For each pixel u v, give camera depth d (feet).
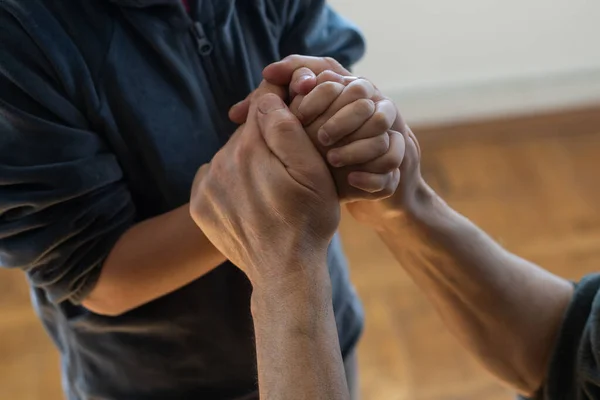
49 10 2.07
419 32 5.82
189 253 2.29
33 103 2.06
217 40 2.31
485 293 2.38
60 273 2.28
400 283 5.07
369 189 1.94
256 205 1.86
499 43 5.98
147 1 2.13
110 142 2.25
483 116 6.33
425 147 6.24
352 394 3.26
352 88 1.97
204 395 2.81
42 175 2.07
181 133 2.29
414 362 4.60
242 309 2.63
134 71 2.19
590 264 5.19
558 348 2.28
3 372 4.63
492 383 4.47
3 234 2.15
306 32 2.51
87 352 2.75
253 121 1.97
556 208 5.65
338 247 3.02
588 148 6.18
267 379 1.72
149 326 2.59
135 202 2.45
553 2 5.79
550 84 6.26
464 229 2.39
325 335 1.76
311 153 1.87
